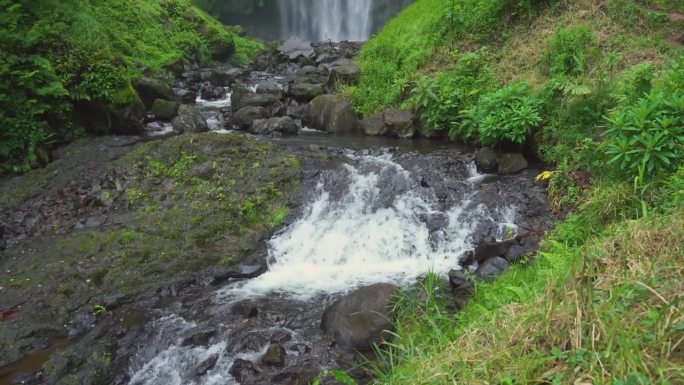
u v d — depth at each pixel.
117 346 4.95
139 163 8.12
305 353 4.72
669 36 9.61
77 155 9.03
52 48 9.68
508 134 8.37
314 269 6.60
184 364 4.73
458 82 10.51
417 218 7.25
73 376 4.47
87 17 10.98
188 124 10.65
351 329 4.77
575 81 8.76
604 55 9.44
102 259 6.26
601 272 3.41
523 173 8.20
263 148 8.74
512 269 5.43
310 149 9.27
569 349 2.77
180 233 6.78
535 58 10.22
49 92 8.80
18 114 8.51
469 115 9.34
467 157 8.80
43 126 8.92
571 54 9.50
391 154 9.11
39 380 4.43
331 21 27.45
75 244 6.52
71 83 9.59
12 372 4.54
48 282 5.85
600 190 6.08
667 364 2.35
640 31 9.84
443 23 12.17
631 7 10.12
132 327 5.24
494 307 4.26
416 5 14.09
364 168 8.07
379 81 12.01
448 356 3.22
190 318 5.38
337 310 5.05
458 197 7.53
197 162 8.16
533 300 3.51
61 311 5.40
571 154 7.56
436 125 10.20
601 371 2.46
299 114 11.86
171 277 6.07
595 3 10.58
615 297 2.85
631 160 5.71
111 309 5.55
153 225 6.88
